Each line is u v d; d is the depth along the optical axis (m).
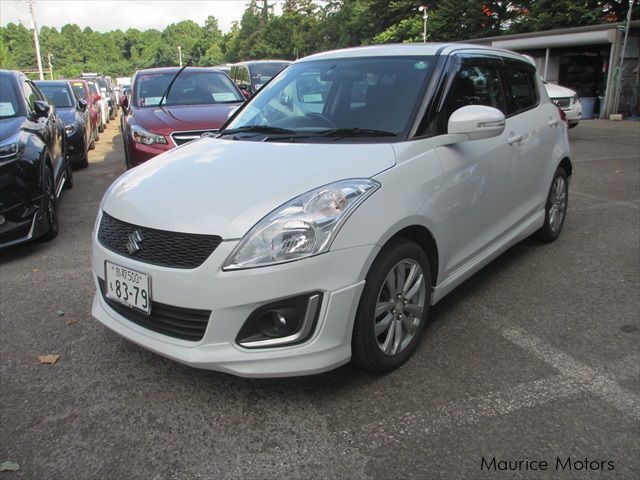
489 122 3.09
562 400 2.69
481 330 3.41
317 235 2.43
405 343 2.99
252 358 2.46
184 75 8.38
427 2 33.88
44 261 4.78
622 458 2.30
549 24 23.73
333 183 2.60
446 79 3.38
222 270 2.41
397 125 3.14
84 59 123.38
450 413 2.60
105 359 3.12
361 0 39.78
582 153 10.24
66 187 7.91
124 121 8.16
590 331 3.38
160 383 2.88
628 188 7.26
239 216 2.46
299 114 3.55
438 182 3.01
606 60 18.80
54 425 2.55
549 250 4.86
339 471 2.25
